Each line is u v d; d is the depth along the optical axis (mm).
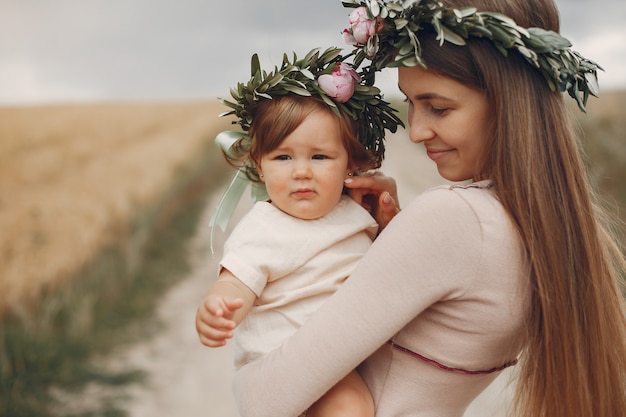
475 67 1510
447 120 1556
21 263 7441
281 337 1759
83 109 33062
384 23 1633
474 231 1470
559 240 1489
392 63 1550
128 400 5875
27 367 6297
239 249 1804
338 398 1586
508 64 1516
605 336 1541
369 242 1944
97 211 9969
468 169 1610
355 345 1493
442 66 1516
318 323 1528
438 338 1552
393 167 19031
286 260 1781
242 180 2098
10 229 8547
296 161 1821
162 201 12945
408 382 1592
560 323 1492
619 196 9422
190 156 18453
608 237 1686
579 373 1510
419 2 1542
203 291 9266
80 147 19219
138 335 7473
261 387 1565
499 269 1479
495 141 1528
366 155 1930
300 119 1790
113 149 19031
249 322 1807
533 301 1526
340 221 1882
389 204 1960
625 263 1685
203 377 6430
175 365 6715
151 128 25781
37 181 12766
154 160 16750
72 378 6230
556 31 1646
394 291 1486
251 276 1750
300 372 1521
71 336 7008
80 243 8469
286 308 1778
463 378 1566
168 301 8781
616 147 12273
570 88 1632
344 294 1523
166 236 12156
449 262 1474
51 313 7285
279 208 1877
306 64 1816
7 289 6996
